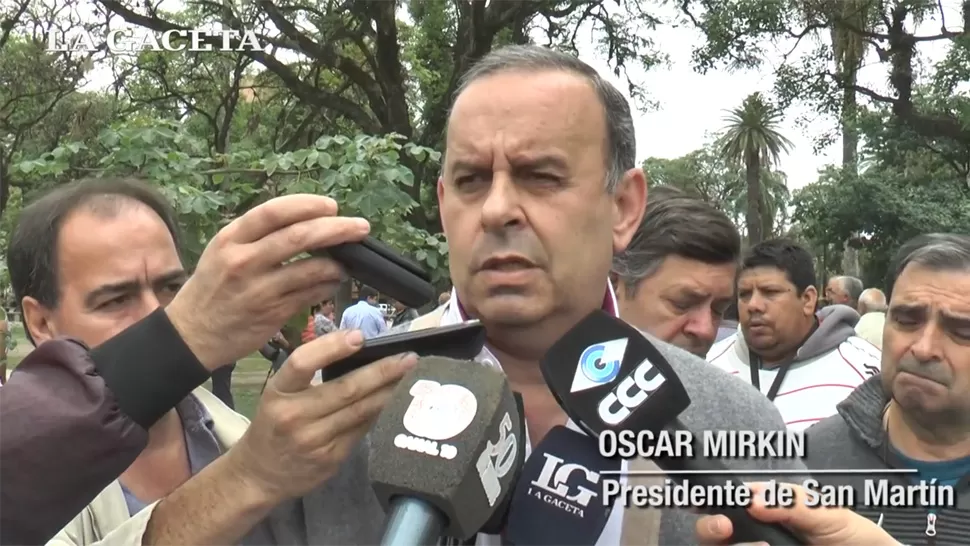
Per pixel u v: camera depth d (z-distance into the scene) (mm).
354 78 13609
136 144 3146
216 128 12609
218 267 853
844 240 15883
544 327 1172
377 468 844
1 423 798
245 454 1000
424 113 14828
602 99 1211
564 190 1132
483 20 13375
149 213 1605
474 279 1146
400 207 3295
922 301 1767
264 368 7129
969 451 1760
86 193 1592
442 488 812
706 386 1494
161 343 847
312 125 14469
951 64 13445
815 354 2688
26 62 9695
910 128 14336
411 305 927
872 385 1968
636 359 1138
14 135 10117
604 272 1209
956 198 14867
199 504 1013
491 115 1129
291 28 12609
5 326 2994
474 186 1160
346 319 6395
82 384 832
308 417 958
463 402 874
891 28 13617
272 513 1259
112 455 831
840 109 14500
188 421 1660
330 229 863
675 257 2076
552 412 1290
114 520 1415
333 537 1221
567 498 1117
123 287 1519
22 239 1587
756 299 2689
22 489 795
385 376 971
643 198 1353
